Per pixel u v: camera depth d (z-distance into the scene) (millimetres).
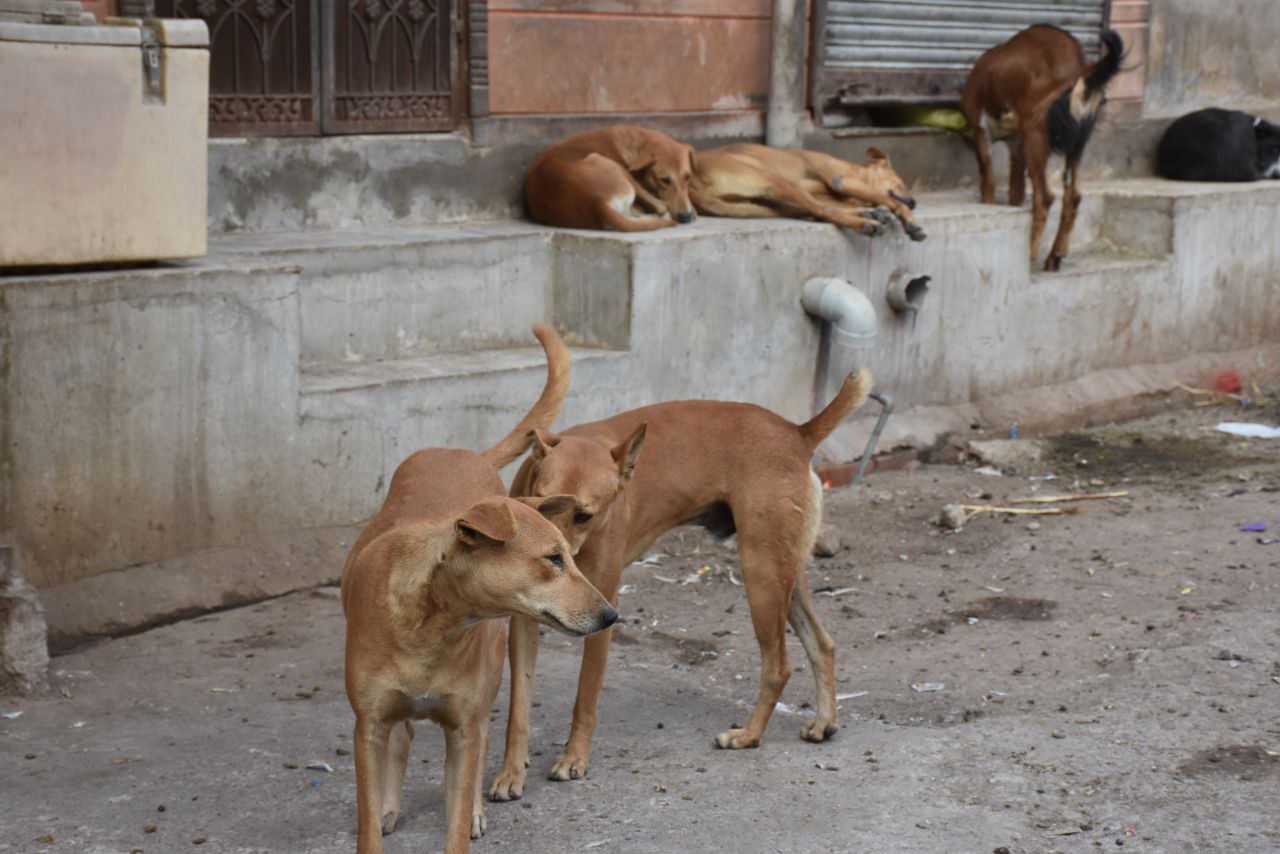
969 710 6031
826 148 11406
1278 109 15070
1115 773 5242
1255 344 13203
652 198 9727
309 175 8828
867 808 4961
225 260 7469
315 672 6406
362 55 8945
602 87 10125
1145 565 7926
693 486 5543
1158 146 13945
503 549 3869
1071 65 10961
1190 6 14102
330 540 7668
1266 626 6859
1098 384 11844
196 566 7160
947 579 7879
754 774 5305
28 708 5949
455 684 4137
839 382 10094
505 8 9539
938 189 12281
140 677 6312
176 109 6922
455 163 9453
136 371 6836
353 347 8414
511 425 8367
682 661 6707
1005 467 10266
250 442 7305
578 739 5328
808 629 5734
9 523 6496
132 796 5070
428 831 4840
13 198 6500
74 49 6566
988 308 11000
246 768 5328
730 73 10844
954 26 12016
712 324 9289
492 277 8930
